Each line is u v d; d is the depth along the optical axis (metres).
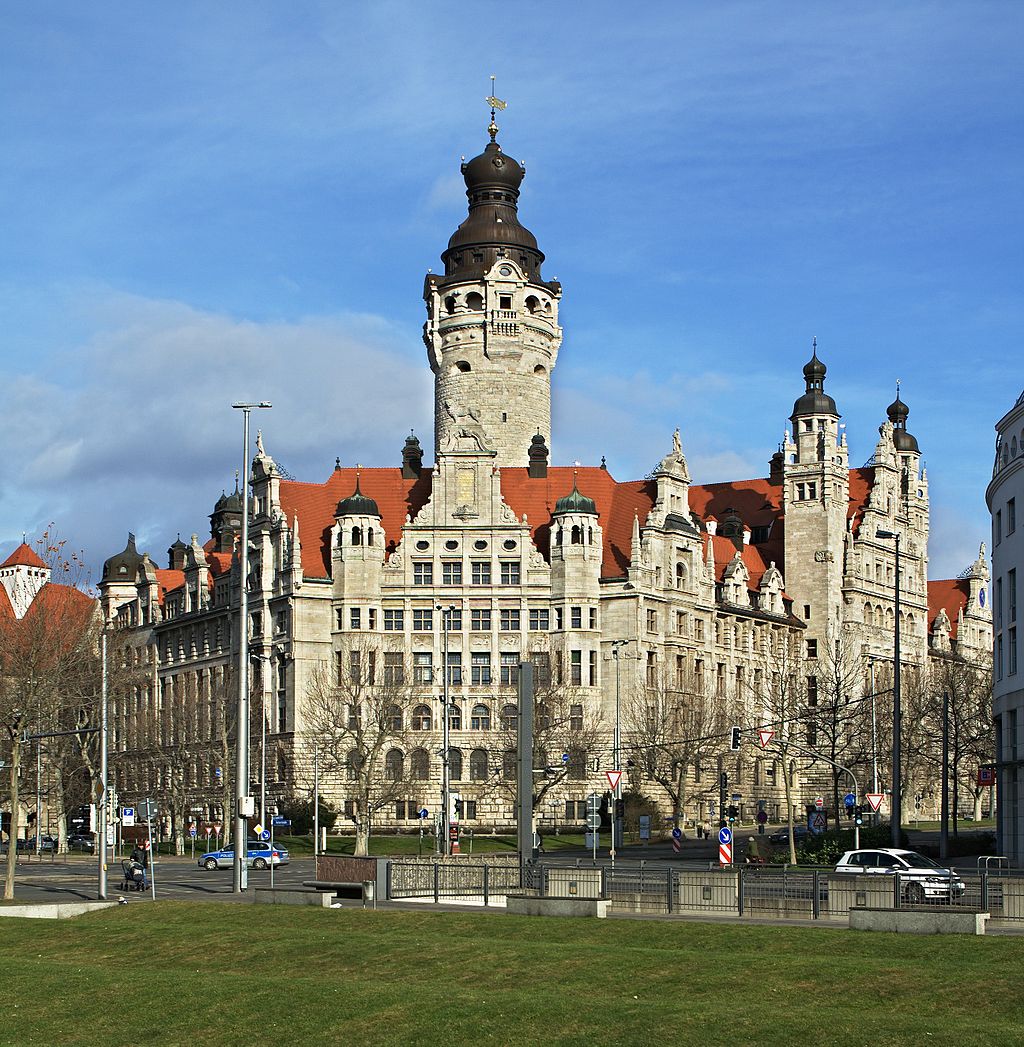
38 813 151.12
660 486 175.00
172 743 169.38
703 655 175.75
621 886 66.19
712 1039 41.03
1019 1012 42.38
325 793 161.62
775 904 60.22
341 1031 44.72
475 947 53.66
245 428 88.25
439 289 188.38
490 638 166.50
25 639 139.12
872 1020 41.47
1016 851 95.06
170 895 84.69
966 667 181.12
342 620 165.75
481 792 159.88
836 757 146.50
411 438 181.00
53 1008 49.59
